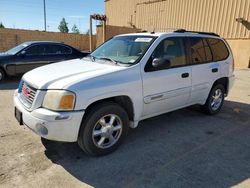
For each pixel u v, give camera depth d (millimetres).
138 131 4430
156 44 4004
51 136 3018
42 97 3092
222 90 5508
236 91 8078
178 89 4297
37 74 3553
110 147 3533
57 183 2852
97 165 3250
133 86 3572
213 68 5027
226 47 5582
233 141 4117
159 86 3951
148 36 4258
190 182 2938
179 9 18781
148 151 3676
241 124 4938
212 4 16359
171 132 4426
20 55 8773
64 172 3070
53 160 3334
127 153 3596
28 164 3213
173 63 4238
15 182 2838
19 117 3459
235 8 15008
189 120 5082
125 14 24609
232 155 3629
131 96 3580
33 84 3246
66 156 3449
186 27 18422
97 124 3369
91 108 3268
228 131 4551
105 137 3455
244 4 14492
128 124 3703
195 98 4801
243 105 6344
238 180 3004
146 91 3775
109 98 3555
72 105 3020
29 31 21859
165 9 20031
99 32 20125
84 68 3646
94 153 3398
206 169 3225
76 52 10000
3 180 2863
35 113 3053
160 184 2883
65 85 3035
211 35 5234
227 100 6836
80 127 3238
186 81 4422
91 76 3246
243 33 14750
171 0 19375
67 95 2988
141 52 3902
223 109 5938
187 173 3121
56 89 3021
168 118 5164
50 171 3080
